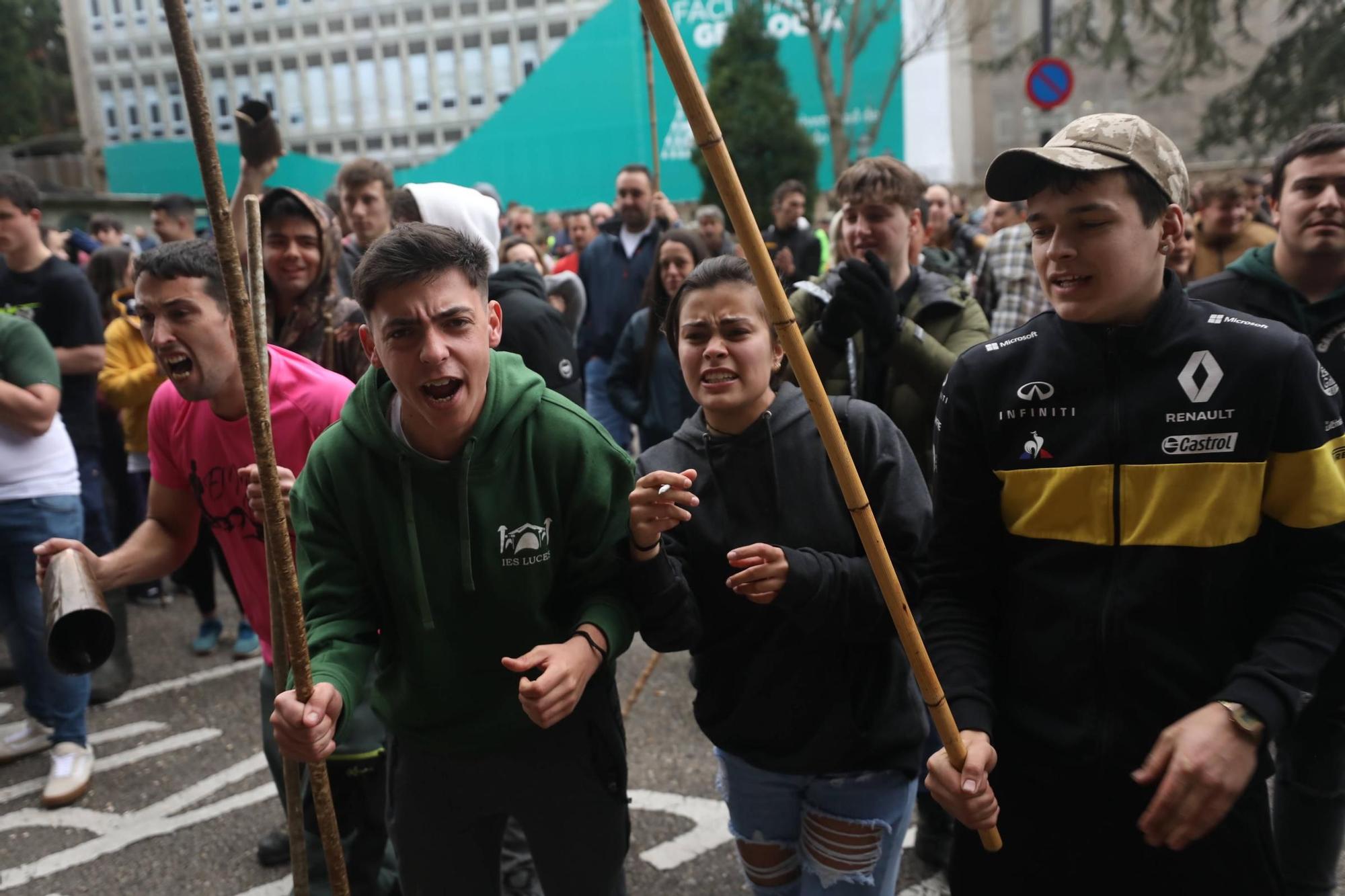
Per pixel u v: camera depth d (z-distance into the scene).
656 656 3.78
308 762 1.66
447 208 3.07
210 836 3.26
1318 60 13.97
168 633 5.33
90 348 4.65
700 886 2.83
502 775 1.90
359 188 4.32
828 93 14.91
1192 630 1.51
